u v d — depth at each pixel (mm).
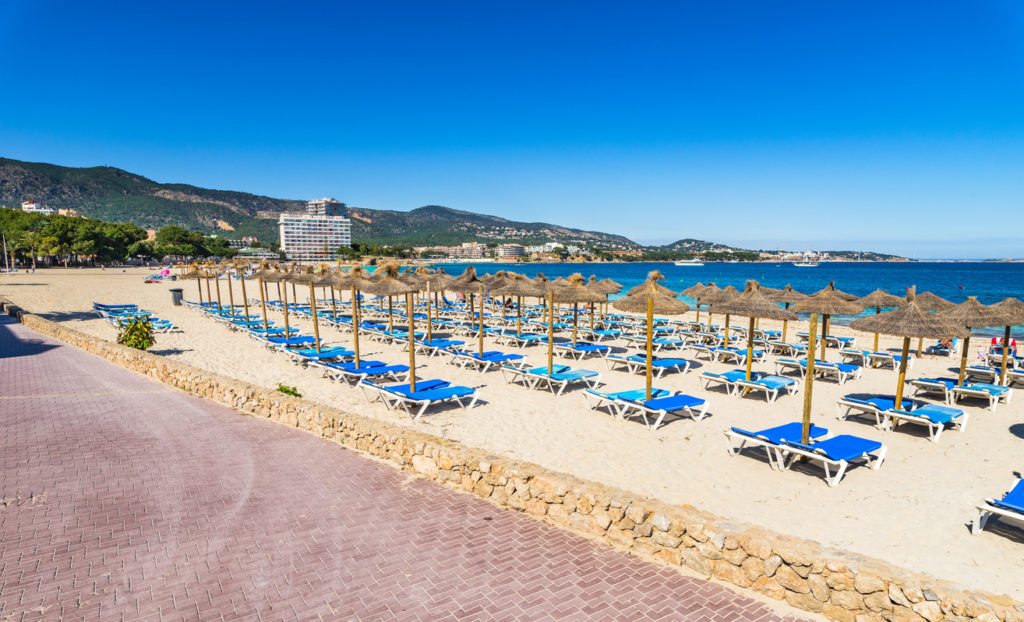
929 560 4926
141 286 41812
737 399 10789
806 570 3883
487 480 5641
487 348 16875
